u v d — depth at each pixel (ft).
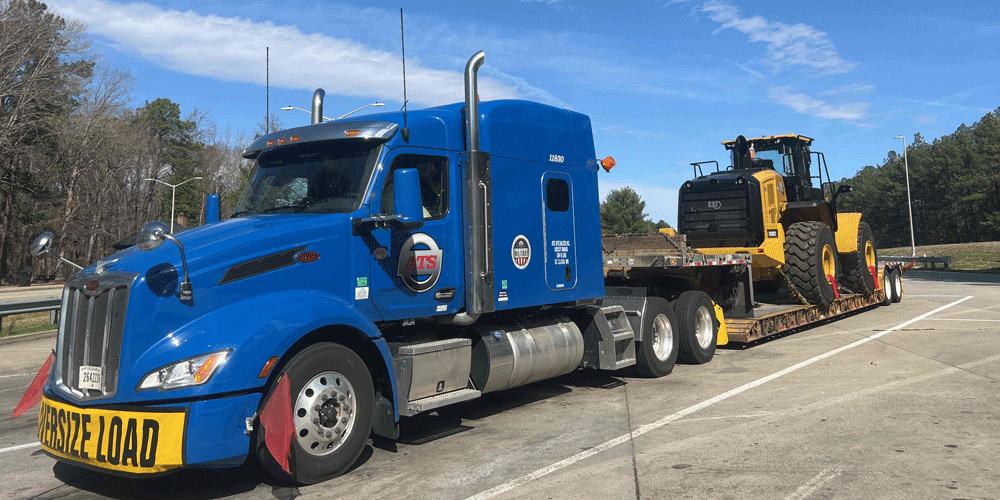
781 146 45.83
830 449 17.19
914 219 343.87
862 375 26.91
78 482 16.97
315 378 15.99
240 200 19.98
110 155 184.03
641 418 21.31
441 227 19.86
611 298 28.19
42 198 155.84
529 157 22.80
